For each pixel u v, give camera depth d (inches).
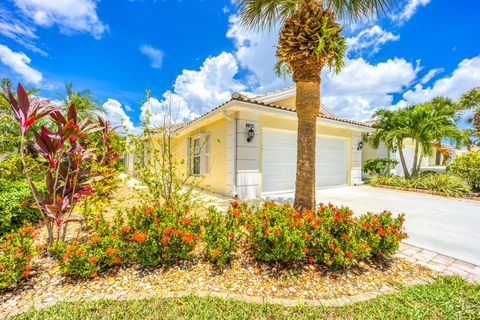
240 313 85.7
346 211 141.6
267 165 329.1
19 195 174.4
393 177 430.9
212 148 357.1
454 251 144.3
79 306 88.0
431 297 94.9
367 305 90.8
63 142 129.3
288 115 300.0
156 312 85.6
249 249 132.8
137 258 112.7
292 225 118.0
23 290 98.1
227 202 268.7
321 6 170.4
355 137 447.5
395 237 121.9
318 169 392.5
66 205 129.9
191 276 109.7
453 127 380.5
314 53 167.9
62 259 111.2
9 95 115.1
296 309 88.8
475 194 324.5
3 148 291.0
